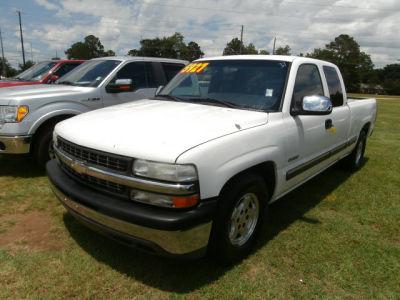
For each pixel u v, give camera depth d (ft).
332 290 9.87
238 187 9.91
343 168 20.97
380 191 17.80
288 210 14.98
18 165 19.69
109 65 21.76
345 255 11.56
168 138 9.09
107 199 9.28
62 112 18.26
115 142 9.23
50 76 30.55
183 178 8.46
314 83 14.48
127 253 11.07
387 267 11.03
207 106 12.30
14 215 13.47
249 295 9.48
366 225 13.94
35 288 9.34
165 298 9.23
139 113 11.34
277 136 11.37
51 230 12.37
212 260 10.50
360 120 19.43
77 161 10.04
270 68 13.24
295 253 11.53
